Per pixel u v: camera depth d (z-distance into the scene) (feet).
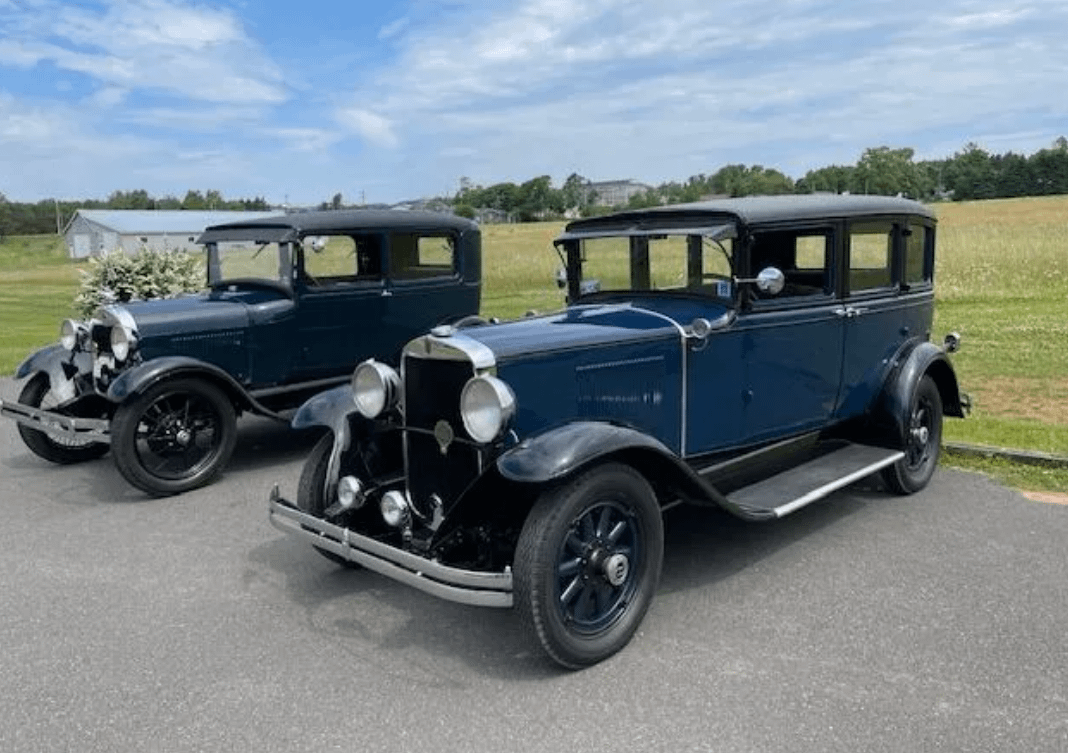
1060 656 12.48
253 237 25.66
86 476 23.81
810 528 17.95
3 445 27.63
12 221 391.04
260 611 14.94
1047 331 41.68
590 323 15.43
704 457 16.56
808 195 18.85
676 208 16.92
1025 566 15.64
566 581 12.74
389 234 26.78
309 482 15.97
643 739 10.84
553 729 11.13
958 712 11.16
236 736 11.17
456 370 13.48
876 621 13.74
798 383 17.62
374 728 11.28
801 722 11.06
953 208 175.22
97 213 225.35
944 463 21.90
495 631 14.06
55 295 97.86
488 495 13.24
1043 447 22.30
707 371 15.98
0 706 12.02
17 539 18.74
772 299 16.81
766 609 14.33
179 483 21.75
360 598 15.44
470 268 29.22
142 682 12.59
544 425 13.74
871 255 18.93
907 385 19.19
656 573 13.60
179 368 21.36
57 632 14.24
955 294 59.16
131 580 16.38
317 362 25.72
